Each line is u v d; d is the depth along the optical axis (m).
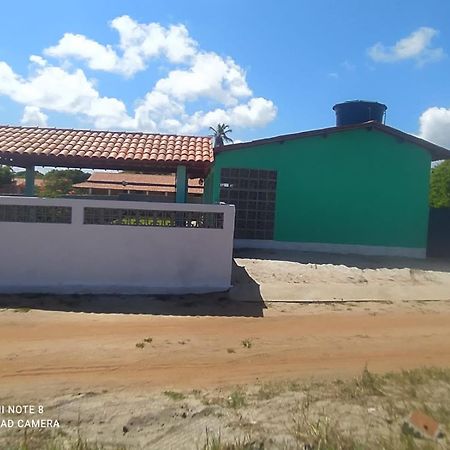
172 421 4.49
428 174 15.77
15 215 9.64
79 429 4.29
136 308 8.92
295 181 15.32
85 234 9.78
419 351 7.12
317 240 15.39
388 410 4.70
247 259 13.09
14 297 9.21
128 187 33.25
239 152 15.14
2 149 12.63
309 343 7.33
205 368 6.16
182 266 10.05
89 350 6.66
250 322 8.38
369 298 10.28
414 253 15.72
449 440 4.04
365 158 15.57
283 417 4.54
